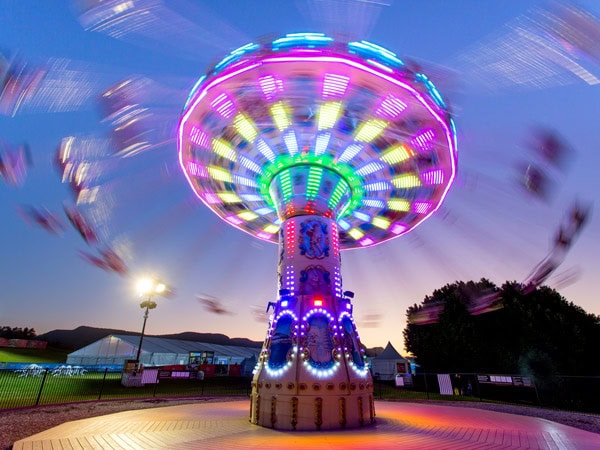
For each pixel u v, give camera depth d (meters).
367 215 13.91
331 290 10.43
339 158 11.29
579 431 8.13
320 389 8.57
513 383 18.83
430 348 29.91
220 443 6.74
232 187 12.74
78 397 16.80
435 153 10.48
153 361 42.34
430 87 8.98
